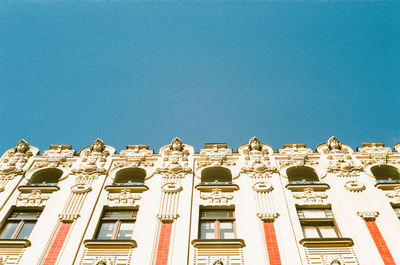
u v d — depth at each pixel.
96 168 17.31
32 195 15.73
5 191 16.00
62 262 12.34
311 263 12.11
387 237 12.77
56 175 17.89
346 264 11.95
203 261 12.34
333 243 12.64
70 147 19.33
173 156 18.19
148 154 18.53
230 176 17.48
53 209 14.80
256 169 16.78
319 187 15.48
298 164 17.27
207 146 19.02
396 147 18.33
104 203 15.21
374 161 17.23
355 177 16.14
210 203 15.03
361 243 12.62
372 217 13.64
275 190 15.41
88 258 12.55
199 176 16.73
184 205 14.75
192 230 13.66
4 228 14.44
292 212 14.37
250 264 12.09
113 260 12.46
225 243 12.74
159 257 12.46
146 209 14.72
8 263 12.39
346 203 14.54
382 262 11.89
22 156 18.50
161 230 13.56
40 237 13.39
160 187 15.98
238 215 14.28
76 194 15.55
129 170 17.66
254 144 18.58
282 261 12.09
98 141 19.03
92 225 14.05
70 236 13.40
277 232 13.23
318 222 14.20
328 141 18.62
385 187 15.20
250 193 15.36
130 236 13.96
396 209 14.49
